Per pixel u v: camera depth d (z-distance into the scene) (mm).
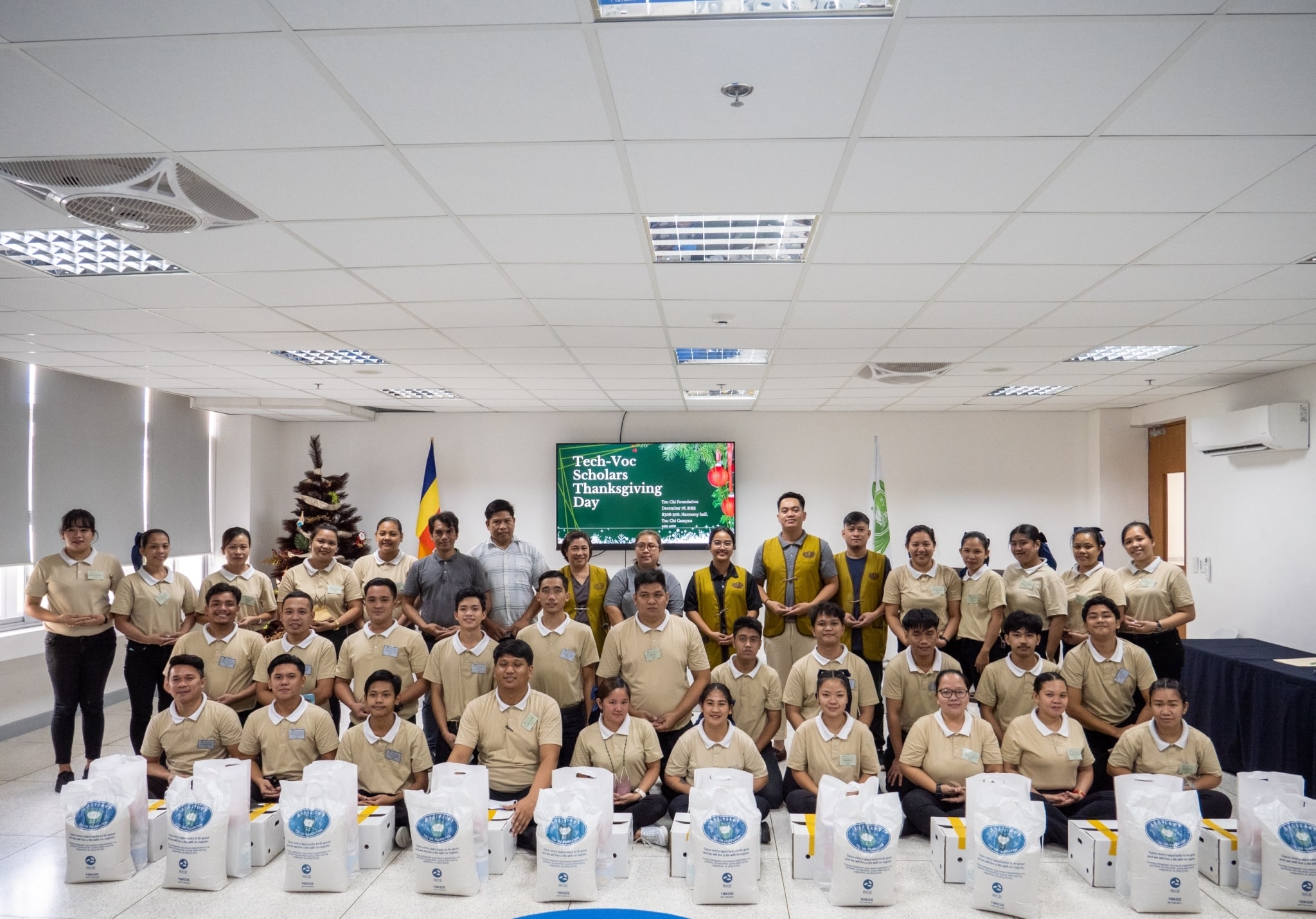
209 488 8164
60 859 3459
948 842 3174
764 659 5559
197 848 3094
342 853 3109
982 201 2680
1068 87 1953
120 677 6832
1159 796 2996
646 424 8695
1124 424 8336
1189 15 1665
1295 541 5977
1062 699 3639
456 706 4102
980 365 5781
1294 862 2906
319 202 2676
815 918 2896
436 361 5613
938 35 1742
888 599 4926
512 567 4875
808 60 1840
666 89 1967
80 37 1737
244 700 4289
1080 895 3080
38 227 2918
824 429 8672
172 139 2223
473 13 1662
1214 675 5316
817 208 2748
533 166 2408
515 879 3201
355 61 1840
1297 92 1974
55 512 6125
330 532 5121
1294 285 3666
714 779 3195
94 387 6516
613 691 3682
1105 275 3518
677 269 3432
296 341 4902
